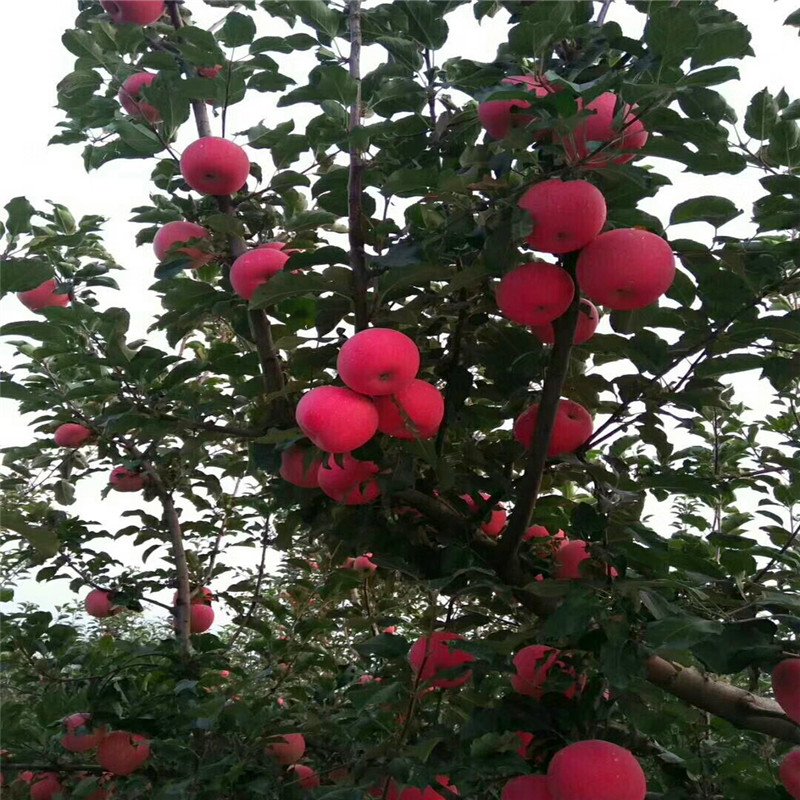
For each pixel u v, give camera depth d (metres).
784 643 0.81
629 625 0.78
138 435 1.09
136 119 1.12
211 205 1.16
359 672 1.31
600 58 0.93
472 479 0.98
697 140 0.80
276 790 1.05
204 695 1.14
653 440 1.01
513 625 1.06
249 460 1.17
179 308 1.07
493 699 1.02
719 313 0.90
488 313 0.99
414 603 1.54
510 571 0.97
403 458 0.93
